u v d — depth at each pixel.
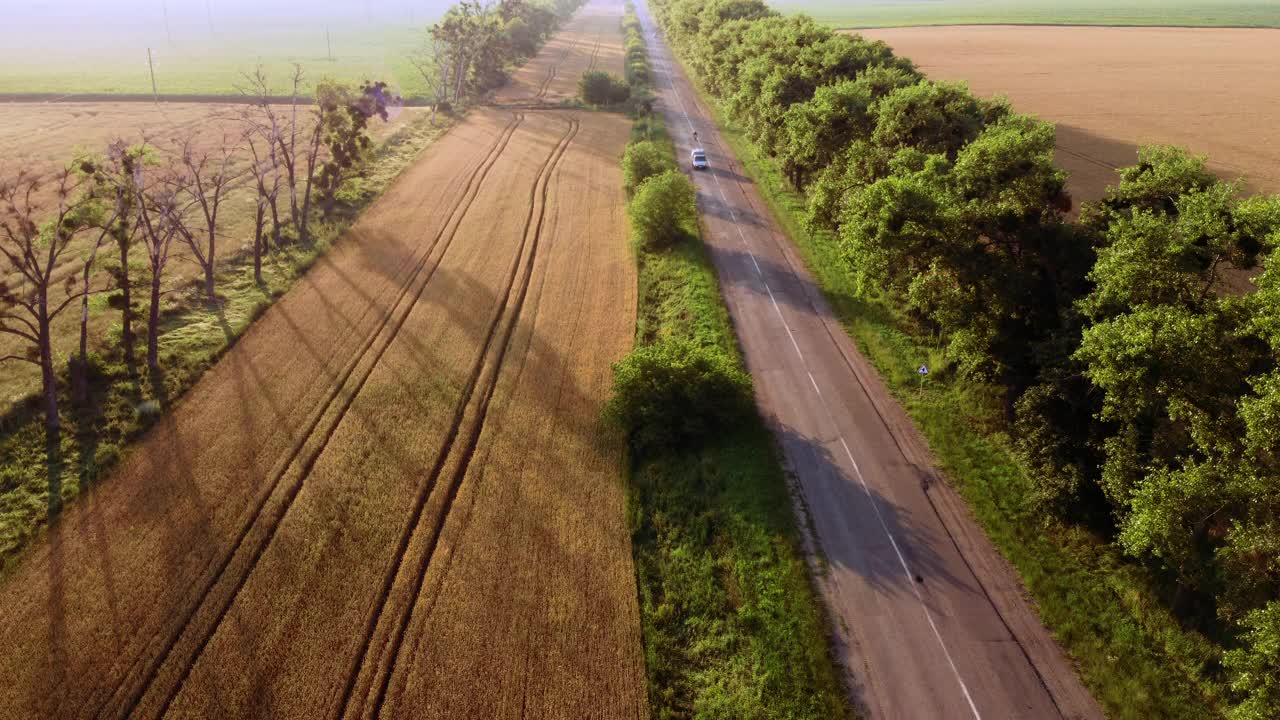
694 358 39.06
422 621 28.14
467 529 32.78
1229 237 30.78
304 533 32.66
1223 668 25.66
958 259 38.72
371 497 34.88
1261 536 22.64
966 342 38.62
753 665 26.28
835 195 54.78
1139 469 28.86
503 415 41.25
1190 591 27.44
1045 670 26.17
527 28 168.88
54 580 30.11
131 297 51.34
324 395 43.22
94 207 42.69
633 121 114.50
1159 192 38.25
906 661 26.48
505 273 60.59
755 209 73.12
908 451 37.66
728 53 102.06
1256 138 95.31
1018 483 34.88
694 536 32.25
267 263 62.09
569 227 71.00
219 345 48.28
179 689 25.84
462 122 113.50
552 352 48.12
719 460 36.81
